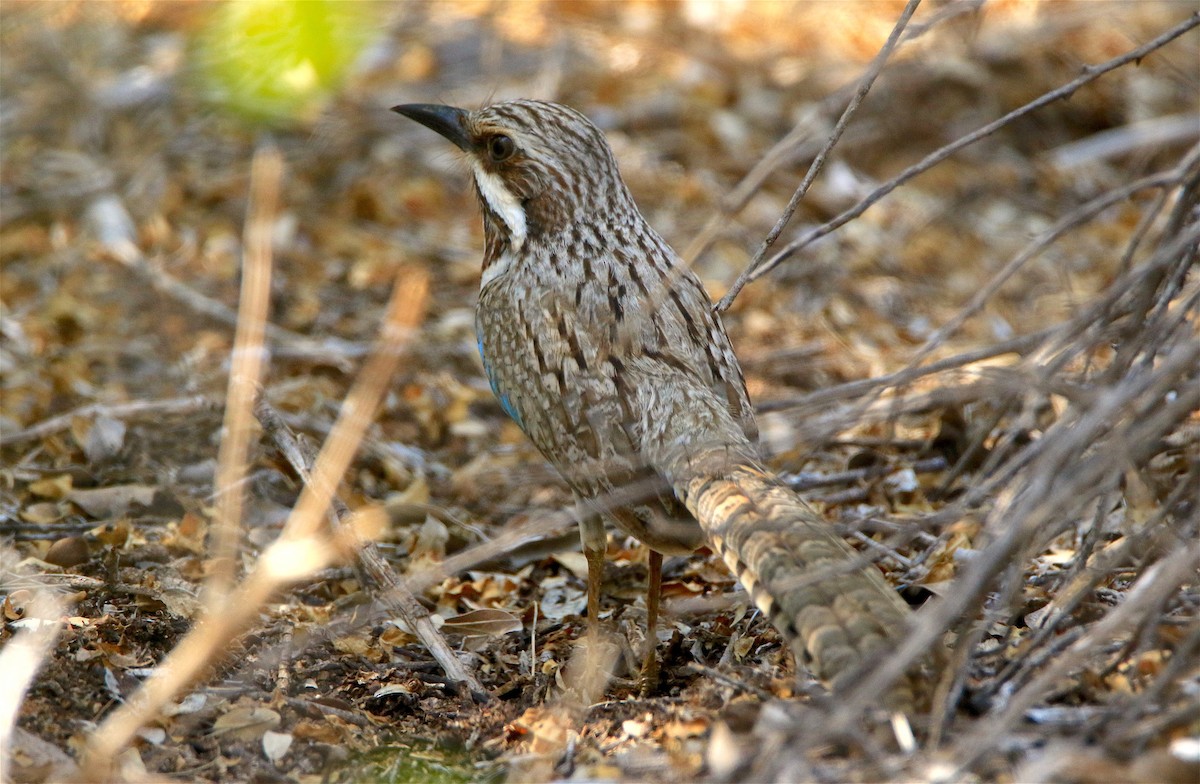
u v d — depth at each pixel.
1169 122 18.48
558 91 19.50
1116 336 9.41
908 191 18.00
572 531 11.51
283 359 14.49
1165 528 8.16
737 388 9.48
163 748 8.11
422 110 10.87
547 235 10.06
